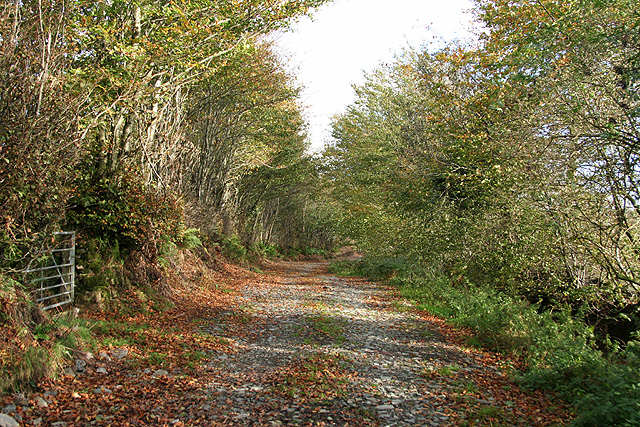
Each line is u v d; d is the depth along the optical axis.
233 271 21.42
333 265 32.41
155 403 5.18
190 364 6.61
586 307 8.28
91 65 9.94
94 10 11.50
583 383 5.59
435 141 14.88
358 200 24.83
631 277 8.20
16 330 5.57
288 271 30.30
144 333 8.00
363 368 6.73
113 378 5.86
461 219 12.52
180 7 11.98
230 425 4.64
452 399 5.46
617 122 8.19
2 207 6.40
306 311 11.99
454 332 9.42
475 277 13.19
